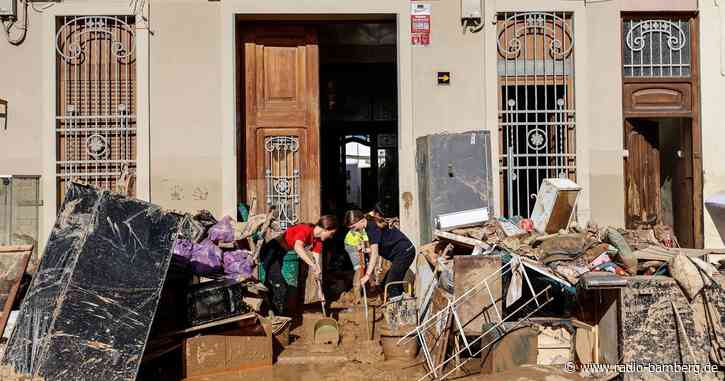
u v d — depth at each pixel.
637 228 7.07
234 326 5.15
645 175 7.26
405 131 6.96
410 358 5.29
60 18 6.89
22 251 5.05
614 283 4.58
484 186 6.35
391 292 6.09
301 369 5.14
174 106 6.88
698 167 7.08
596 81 7.03
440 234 5.93
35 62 6.81
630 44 7.14
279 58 7.34
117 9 6.86
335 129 10.79
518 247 5.49
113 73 6.95
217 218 6.84
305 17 7.11
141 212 4.77
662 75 7.16
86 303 4.39
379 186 10.87
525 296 5.44
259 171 7.26
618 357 4.68
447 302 5.17
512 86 7.15
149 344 4.80
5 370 4.29
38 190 6.79
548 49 7.13
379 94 10.73
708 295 4.65
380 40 9.41
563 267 5.10
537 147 7.09
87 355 4.30
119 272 4.54
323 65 10.25
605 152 7.00
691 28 7.15
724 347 4.60
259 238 6.04
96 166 6.89
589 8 7.04
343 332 5.82
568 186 5.93
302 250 6.09
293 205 7.27
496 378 4.76
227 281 5.23
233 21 6.93
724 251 5.57
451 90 7.01
